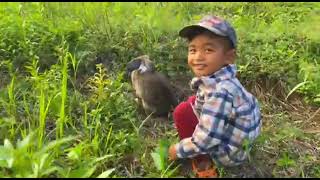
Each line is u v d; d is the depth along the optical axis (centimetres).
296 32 246
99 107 176
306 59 222
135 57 215
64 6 260
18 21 225
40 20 235
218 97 136
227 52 140
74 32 226
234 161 144
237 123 139
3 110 176
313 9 283
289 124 184
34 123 163
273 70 210
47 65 210
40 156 134
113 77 202
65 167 143
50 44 216
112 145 160
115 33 230
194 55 140
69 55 198
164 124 183
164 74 210
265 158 161
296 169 155
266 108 198
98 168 149
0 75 203
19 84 190
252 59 214
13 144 157
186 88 207
